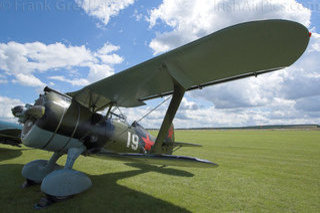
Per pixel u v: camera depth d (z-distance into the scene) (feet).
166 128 12.97
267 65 10.85
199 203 11.71
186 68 11.66
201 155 36.24
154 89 15.87
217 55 10.21
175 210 10.47
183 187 14.80
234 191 14.39
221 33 8.56
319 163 28.25
